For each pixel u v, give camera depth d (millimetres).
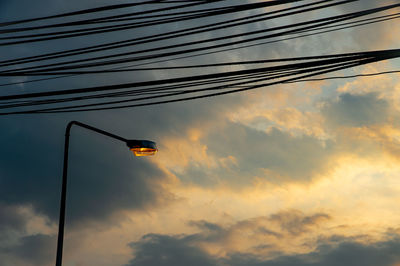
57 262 12703
